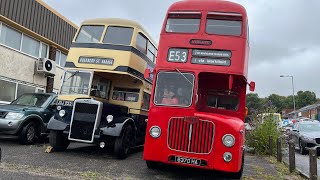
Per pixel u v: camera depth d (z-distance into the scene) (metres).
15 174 6.96
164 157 7.80
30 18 17.69
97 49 10.72
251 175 9.43
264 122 15.66
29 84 18.09
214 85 9.35
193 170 9.55
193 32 8.45
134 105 11.56
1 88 16.02
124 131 10.19
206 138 7.64
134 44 10.90
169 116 7.92
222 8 8.59
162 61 8.43
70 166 8.36
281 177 9.27
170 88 8.17
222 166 7.51
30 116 11.55
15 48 17.05
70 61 10.80
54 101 12.98
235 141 7.56
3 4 15.49
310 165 8.20
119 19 11.34
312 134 17.50
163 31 8.64
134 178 7.66
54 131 10.34
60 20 20.62
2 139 12.73
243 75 8.16
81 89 10.42
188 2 8.82
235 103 9.25
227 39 8.27
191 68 8.23
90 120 9.83
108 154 10.96
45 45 19.66
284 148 15.66
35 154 9.75
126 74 10.56
